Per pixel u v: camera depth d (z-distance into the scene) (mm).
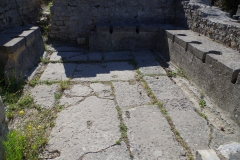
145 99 3740
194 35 4980
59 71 4773
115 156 2539
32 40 5137
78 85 4188
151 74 4652
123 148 2658
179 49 4738
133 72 4797
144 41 6254
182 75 4559
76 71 4797
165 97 3777
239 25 3918
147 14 6551
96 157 2520
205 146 2709
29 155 2502
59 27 6395
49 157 2520
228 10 10844
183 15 5934
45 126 3006
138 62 5332
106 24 6258
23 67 4434
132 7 6426
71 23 6359
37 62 5086
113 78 4492
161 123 3119
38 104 3531
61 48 6141
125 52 6055
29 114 3289
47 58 5477
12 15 5789
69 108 3449
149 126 3055
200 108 3492
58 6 6168
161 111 3400
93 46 6102
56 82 4273
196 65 4043
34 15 7453
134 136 2859
